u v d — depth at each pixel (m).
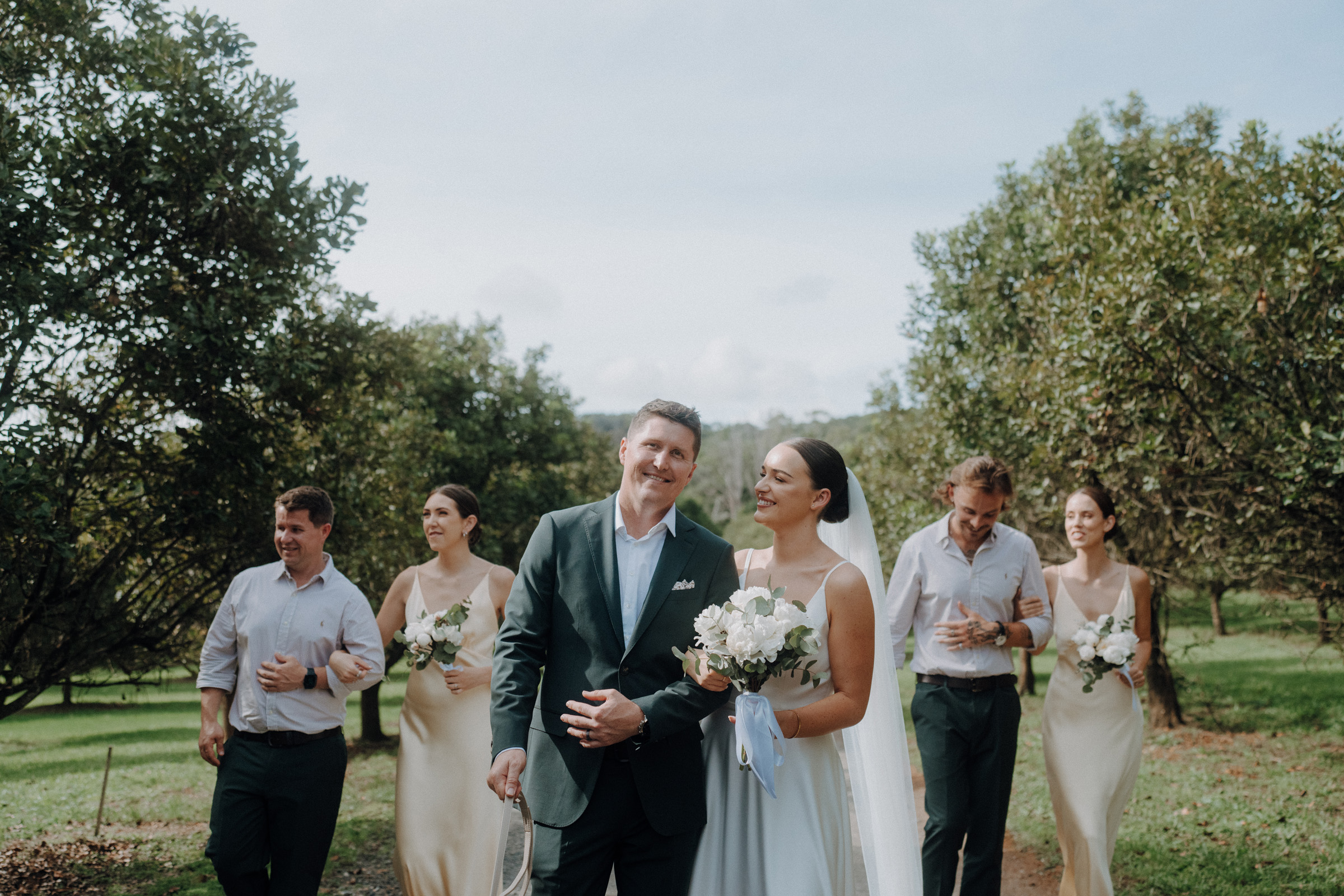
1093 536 4.81
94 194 6.03
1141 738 4.68
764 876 2.86
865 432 19.77
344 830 7.37
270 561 6.96
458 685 4.59
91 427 6.18
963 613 4.44
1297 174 7.33
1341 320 6.81
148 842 7.00
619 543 3.01
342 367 7.76
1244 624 22.28
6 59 5.77
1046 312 9.64
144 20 6.49
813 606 3.00
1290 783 7.79
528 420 20.27
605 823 2.72
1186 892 5.10
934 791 4.35
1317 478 6.70
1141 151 12.88
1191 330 7.42
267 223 6.47
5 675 6.07
